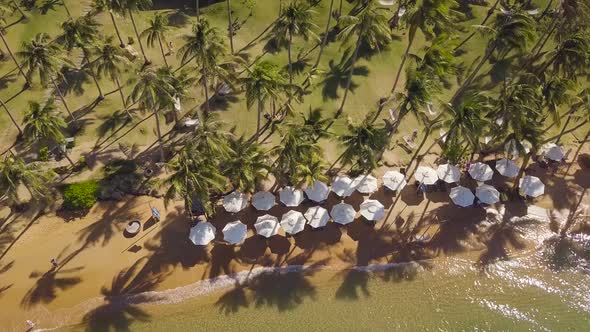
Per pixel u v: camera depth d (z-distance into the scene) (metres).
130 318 44.00
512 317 46.75
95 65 59.41
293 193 51.50
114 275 46.47
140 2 64.75
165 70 52.88
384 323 45.72
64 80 58.47
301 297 46.62
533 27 58.34
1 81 62.31
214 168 45.72
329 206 53.75
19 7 71.06
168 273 47.09
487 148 59.84
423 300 47.47
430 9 55.38
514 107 50.78
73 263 46.94
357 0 68.00
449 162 57.78
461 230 52.88
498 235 52.81
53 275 45.97
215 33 54.62
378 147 50.28
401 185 53.84
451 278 49.19
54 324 43.12
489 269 50.09
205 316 44.78
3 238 48.06
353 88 66.25
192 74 61.97
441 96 66.50
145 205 52.12
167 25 69.06
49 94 61.41
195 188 43.59
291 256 49.34
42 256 47.16
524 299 48.12
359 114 63.53
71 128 58.00
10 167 44.34
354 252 50.19
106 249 48.25
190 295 45.84
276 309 45.75
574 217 54.91
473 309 47.12
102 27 70.75
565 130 63.88
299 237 50.78
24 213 50.03
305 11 57.28
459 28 76.00
